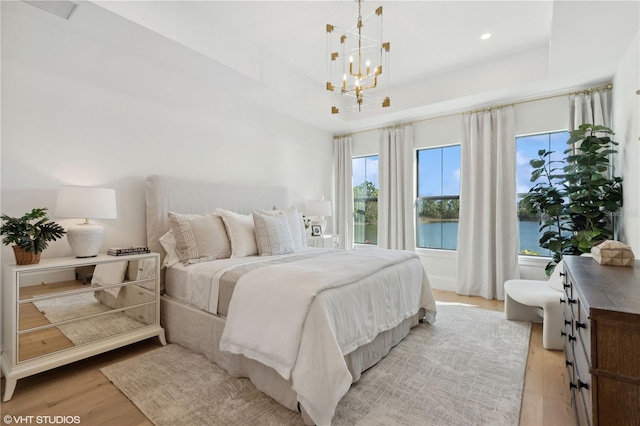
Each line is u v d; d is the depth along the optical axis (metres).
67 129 2.43
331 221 5.57
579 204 3.04
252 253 3.03
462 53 3.52
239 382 1.95
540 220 3.61
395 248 4.80
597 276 1.47
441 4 2.66
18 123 2.20
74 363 2.19
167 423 1.58
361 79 2.76
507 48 3.41
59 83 2.39
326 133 5.45
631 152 2.61
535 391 1.89
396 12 2.77
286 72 3.77
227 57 3.03
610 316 0.93
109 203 2.31
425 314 3.09
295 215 3.79
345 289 1.92
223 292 2.14
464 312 3.42
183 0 2.61
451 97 3.94
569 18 2.24
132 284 2.39
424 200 4.80
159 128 3.04
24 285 1.88
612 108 3.28
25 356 1.86
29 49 2.25
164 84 3.09
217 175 3.59
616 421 0.93
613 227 3.16
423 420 1.62
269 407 1.71
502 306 3.65
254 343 1.75
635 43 2.49
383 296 2.32
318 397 1.50
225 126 3.69
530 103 3.85
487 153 4.01
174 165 3.17
